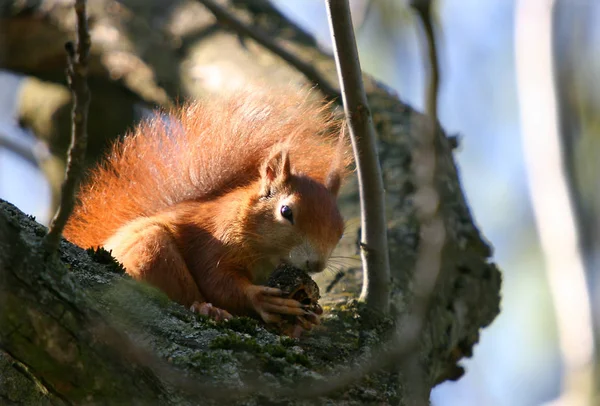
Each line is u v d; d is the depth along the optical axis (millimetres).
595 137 16250
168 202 11062
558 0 16016
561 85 16266
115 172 11305
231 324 8289
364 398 7965
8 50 17062
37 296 6230
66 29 16641
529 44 14883
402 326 9734
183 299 9859
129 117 17781
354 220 12016
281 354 7832
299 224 10242
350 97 8328
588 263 13398
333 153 11695
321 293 10578
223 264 10172
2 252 6137
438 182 12195
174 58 16281
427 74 9234
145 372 6598
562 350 12883
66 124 17062
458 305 11227
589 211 14680
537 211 13828
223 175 11281
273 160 10789
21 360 6406
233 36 16250
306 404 7449
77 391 6445
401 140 13344
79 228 10625
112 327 6449
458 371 11742
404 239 11430
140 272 9594
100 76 17375
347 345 8719
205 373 7246
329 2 8047
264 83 14180
